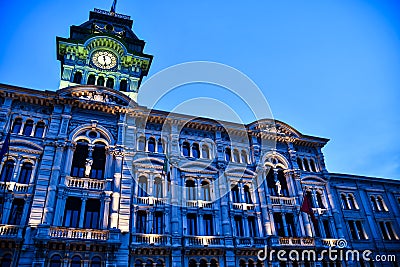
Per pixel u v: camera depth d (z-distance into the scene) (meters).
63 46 36.59
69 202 27.08
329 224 35.25
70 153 29.05
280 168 37.25
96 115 32.09
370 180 40.91
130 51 39.06
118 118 32.66
